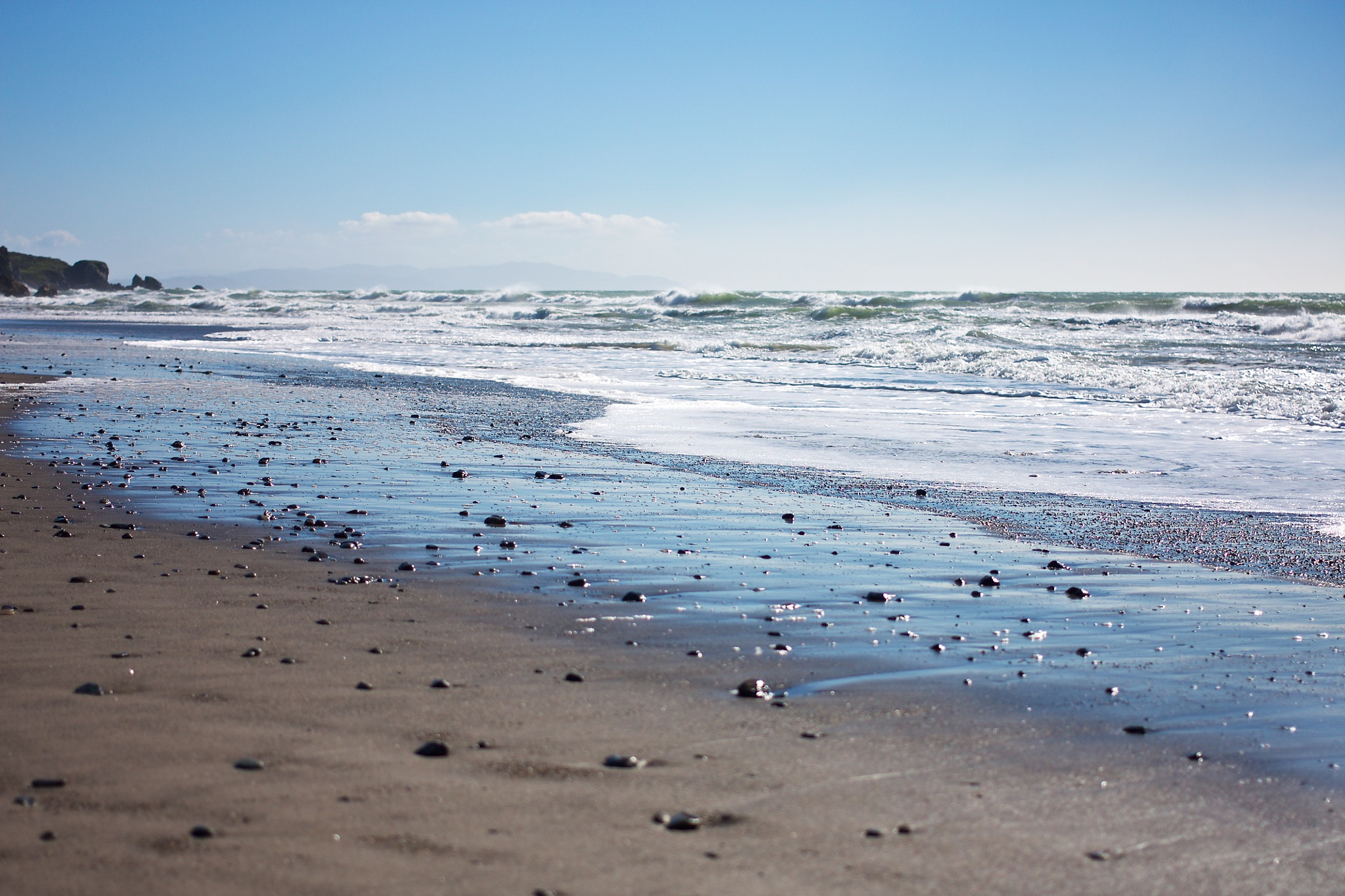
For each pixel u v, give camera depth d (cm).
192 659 427
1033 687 421
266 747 327
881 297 6088
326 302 8212
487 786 302
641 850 263
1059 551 716
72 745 323
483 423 1456
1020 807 301
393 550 679
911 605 562
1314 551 714
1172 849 276
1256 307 4469
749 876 251
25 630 466
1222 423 1486
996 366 2316
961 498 930
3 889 230
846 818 288
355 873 244
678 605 553
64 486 900
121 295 9675
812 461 1139
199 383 1997
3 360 2495
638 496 917
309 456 1124
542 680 416
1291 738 365
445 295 8656
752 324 4462
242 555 651
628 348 3180
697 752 338
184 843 257
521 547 696
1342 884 258
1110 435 1366
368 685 399
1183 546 732
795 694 407
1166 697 409
